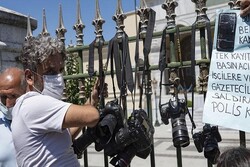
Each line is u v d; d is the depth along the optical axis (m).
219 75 2.35
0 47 3.95
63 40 3.20
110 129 2.32
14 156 2.70
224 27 2.34
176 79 2.61
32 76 2.16
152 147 2.76
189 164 6.89
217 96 2.35
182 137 2.30
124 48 2.74
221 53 2.35
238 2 2.34
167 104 2.49
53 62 2.13
